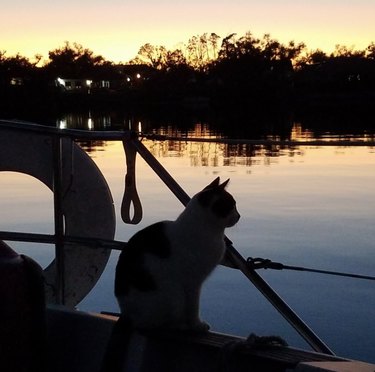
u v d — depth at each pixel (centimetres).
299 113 6169
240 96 6919
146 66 7194
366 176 2169
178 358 305
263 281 358
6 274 295
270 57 6869
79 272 481
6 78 5731
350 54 6925
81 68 7269
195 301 327
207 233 322
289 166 2527
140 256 325
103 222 478
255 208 1525
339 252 1043
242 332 694
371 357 629
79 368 338
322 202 1603
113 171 2209
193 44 7019
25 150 485
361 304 770
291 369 253
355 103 6931
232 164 2603
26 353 304
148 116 5809
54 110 5969
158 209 1462
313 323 716
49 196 1664
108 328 333
